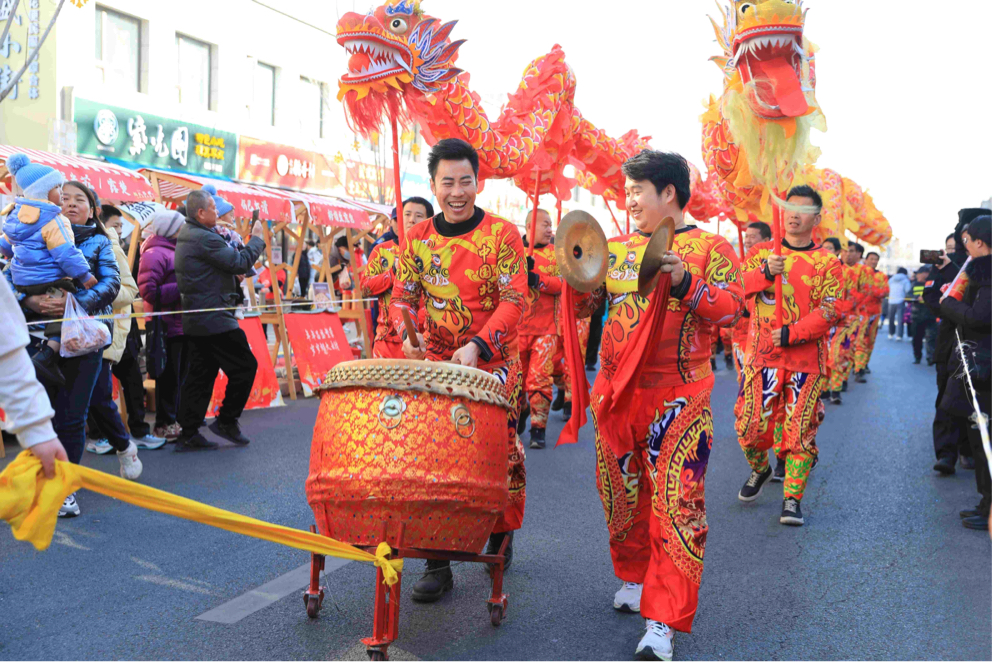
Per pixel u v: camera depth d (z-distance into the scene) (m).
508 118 5.66
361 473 2.88
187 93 17.16
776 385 5.56
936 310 6.54
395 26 3.99
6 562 4.34
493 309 3.89
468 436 2.97
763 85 4.41
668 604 3.28
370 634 3.49
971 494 6.18
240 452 7.11
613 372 3.56
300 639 3.44
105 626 3.55
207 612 3.71
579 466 6.88
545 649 3.38
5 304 1.95
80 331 5.04
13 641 3.38
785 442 5.50
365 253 12.98
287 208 10.33
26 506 1.91
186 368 7.41
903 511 5.71
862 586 4.21
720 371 14.75
